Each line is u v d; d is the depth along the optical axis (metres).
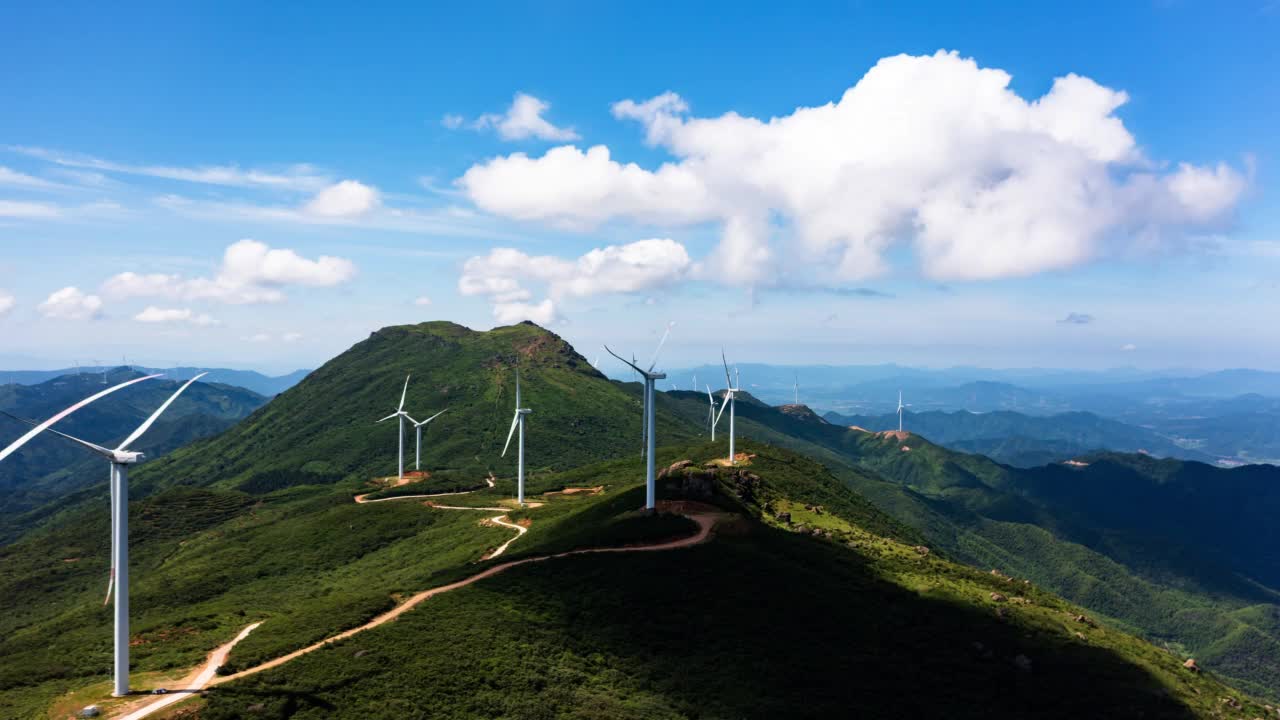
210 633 88.56
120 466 65.69
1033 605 103.12
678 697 70.12
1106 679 81.38
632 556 101.75
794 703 70.25
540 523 159.00
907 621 89.69
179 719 58.19
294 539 184.62
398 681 65.81
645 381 128.62
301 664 68.25
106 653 79.56
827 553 109.81
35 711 62.00
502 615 83.31
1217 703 81.25
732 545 105.94
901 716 70.25
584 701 66.81
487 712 62.78
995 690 76.75
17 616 174.38
